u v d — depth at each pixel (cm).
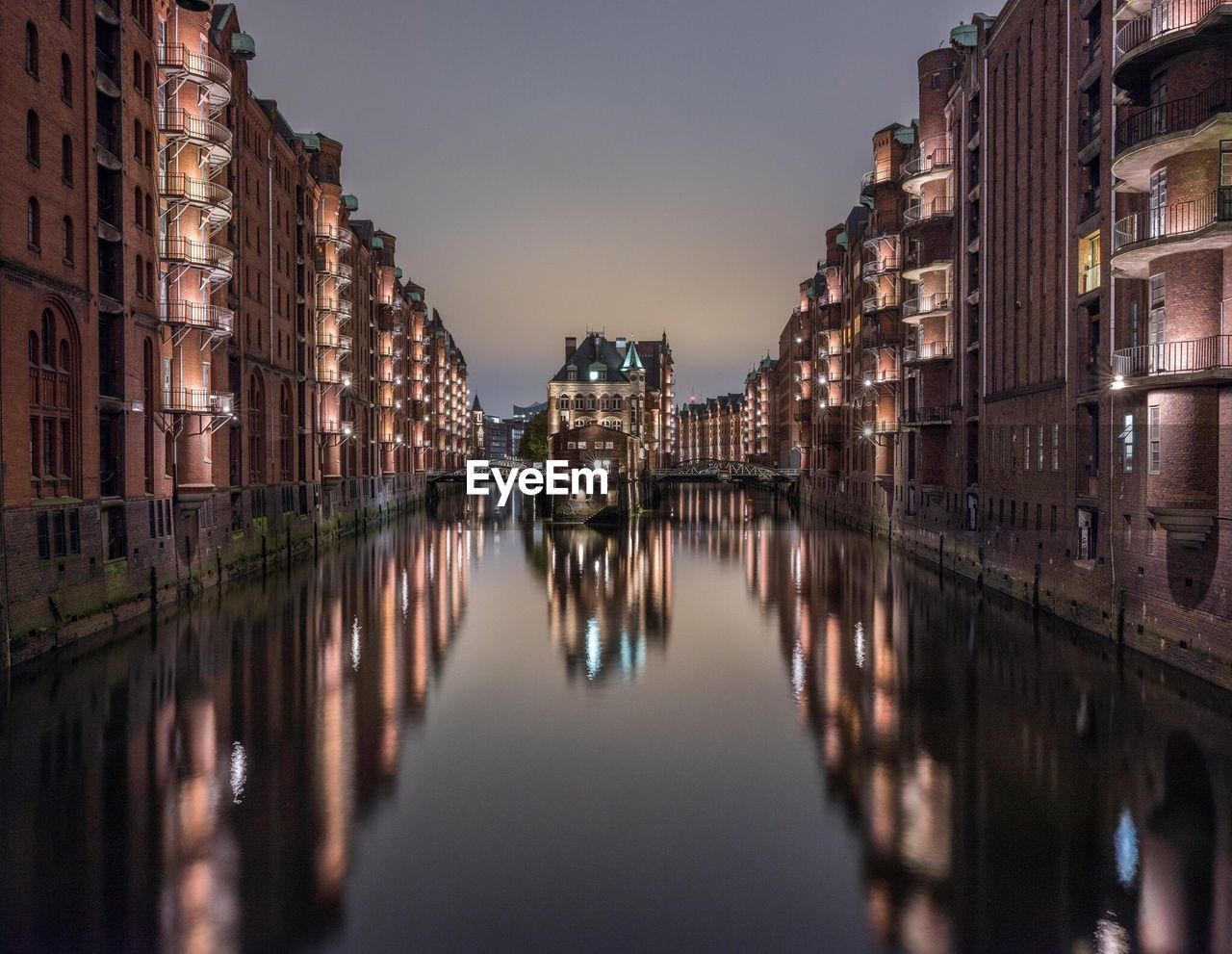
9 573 2253
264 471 4572
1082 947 1118
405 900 1224
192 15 3459
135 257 3077
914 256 4850
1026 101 3541
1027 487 3428
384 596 3759
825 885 1272
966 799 1574
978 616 3222
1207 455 2102
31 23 2422
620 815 1509
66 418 2623
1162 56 2138
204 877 1280
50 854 1348
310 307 5541
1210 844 1392
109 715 2009
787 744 1875
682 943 1126
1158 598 2380
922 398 4672
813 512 9162
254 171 4456
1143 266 2323
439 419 12556
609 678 2428
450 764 1747
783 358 13112
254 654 2631
